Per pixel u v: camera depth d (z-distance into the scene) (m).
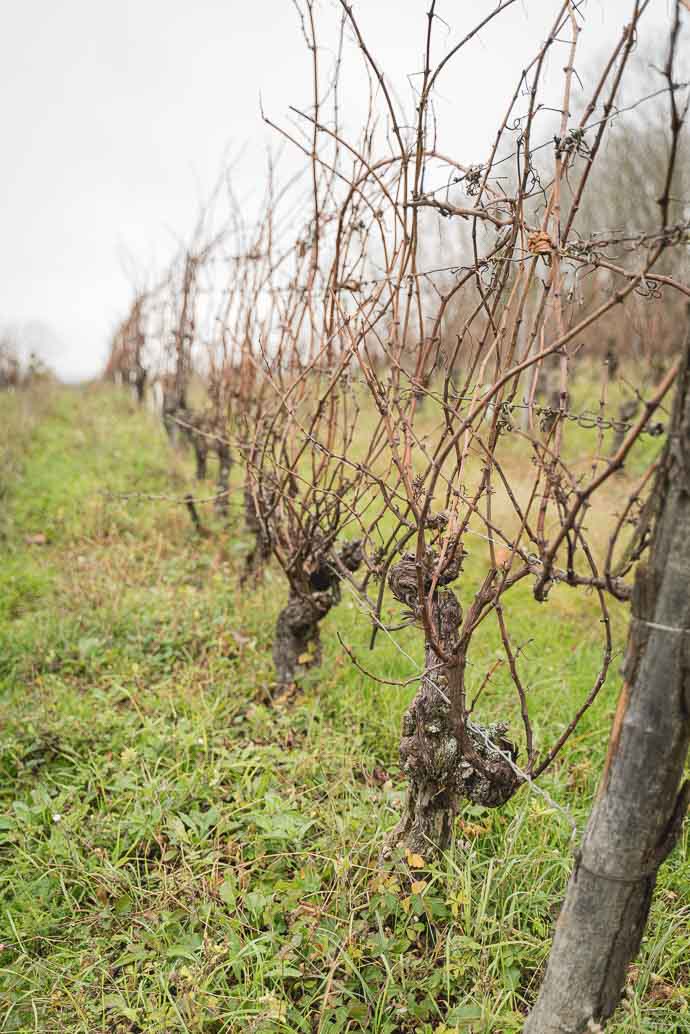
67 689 4.32
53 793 3.39
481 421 2.22
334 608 5.33
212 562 6.31
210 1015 2.30
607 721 3.96
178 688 4.13
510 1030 2.24
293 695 4.20
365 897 2.69
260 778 3.34
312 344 3.89
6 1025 2.36
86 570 5.93
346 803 3.18
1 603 5.54
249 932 2.65
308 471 6.17
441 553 2.38
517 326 2.15
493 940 2.56
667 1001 2.37
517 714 3.90
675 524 1.57
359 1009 2.31
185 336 8.24
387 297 3.43
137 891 2.80
